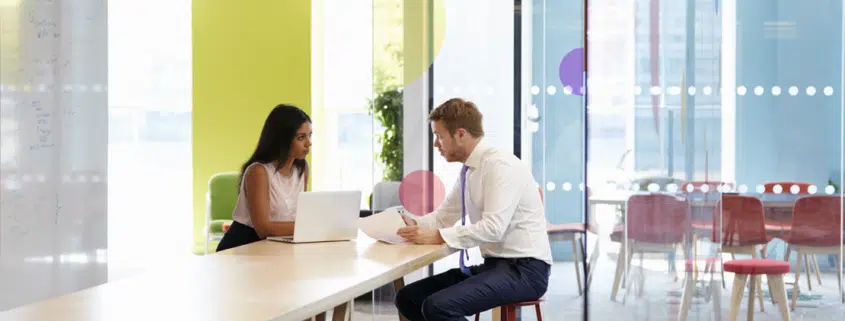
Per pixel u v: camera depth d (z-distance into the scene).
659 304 5.54
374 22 5.36
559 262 5.57
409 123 5.34
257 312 2.56
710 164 5.47
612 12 5.50
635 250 5.54
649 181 5.52
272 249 4.03
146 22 9.51
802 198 7.03
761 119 7.70
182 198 9.67
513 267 4.08
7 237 5.00
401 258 3.70
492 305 4.02
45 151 5.24
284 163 4.54
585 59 5.51
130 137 9.58
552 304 5.58
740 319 6.34
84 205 5.51
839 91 7.58
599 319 5.57
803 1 7.60
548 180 5.54
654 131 5.50
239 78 9.22
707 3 5.41
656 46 5.47
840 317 6.52
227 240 4.57
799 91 7.65
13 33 5.07
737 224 6.94
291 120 4.54
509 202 4.00
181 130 9.65
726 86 7.73
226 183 8.48
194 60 9.26
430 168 5.32
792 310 6.73
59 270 5.33
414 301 4.30
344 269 3.40
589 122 5.52
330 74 9.40
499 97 5.44
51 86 5.29
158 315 2.52
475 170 4.21
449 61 5.39
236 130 9.23
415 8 5.34
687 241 5.52
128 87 9.55
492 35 5.42
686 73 5.46
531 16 5.45
